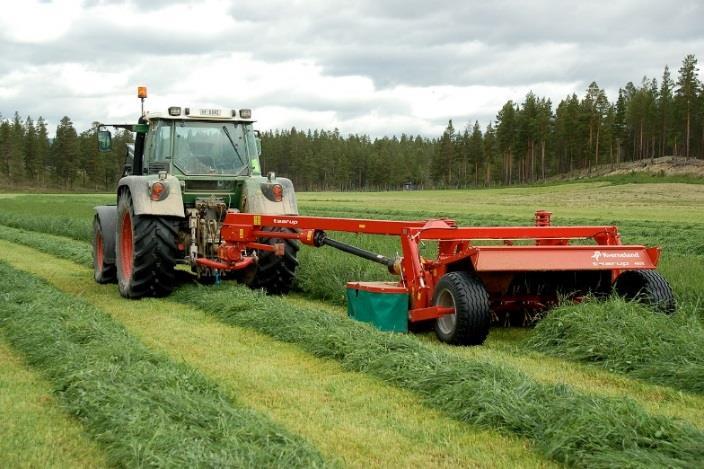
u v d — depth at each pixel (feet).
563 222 98.48
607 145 334.44
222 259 33.81
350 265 36.09
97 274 40.37
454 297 24.25
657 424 14.80
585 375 20.80
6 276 37.73
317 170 444.14
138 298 34.78
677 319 24.04
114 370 18.89
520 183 349.20
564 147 352.90
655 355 21.03
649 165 312.71
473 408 16.81
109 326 25.45
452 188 397.39
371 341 22.26
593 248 24.63
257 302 29.50
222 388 18.61
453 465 14.25
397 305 26.21
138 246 33.63
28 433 15.80
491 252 24.03
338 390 19.07
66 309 27.94
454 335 24.29
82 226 75.87
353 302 27.94
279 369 21.20
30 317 26.71
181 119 36.09
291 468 13.24
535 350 23.81
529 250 24.32
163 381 18.12
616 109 369.91
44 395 18.53
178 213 33.76
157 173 36.04
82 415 16.69
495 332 27.04
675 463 13.17
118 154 380.78
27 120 393.09
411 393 18.80
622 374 20.86
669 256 45.91
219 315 29.58
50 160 400.88
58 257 54.08
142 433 14.65
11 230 78.79
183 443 13.84
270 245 32.60
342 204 178.09
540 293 27.50
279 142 436.35
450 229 26.53
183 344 24.59
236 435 14.53
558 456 14.49
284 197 36.01
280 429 15.26
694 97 308.40
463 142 411.13
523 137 341.00
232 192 36.70
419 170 467.93
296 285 37.86
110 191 371.76
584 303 24.64
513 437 15.66
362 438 15.60
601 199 209.15
